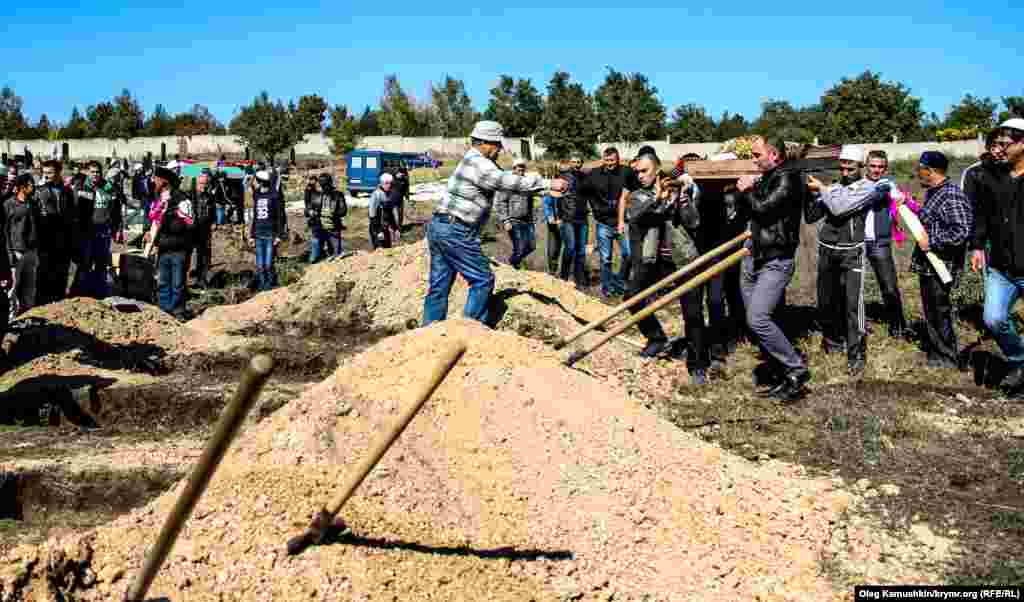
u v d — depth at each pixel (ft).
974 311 33.17
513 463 16.11
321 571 12.82
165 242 38.63
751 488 17.20
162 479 19.61
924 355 28.17
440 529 14.34
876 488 18.28
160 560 10.28
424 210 92.38
